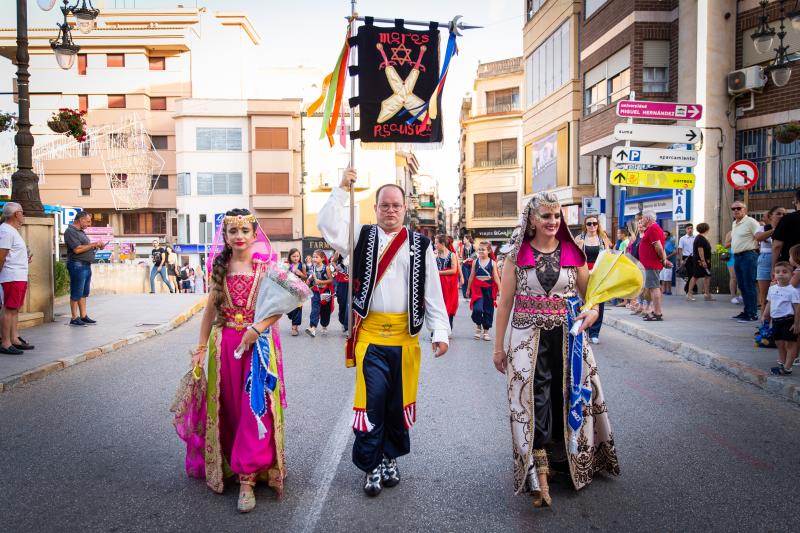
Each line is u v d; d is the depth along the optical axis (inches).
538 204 145.1
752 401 229.8
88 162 1791.3
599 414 155.0
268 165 1758.1
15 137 417.4
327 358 335.0
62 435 193.9
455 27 171.9
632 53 708.0
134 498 146.4
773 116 589.3
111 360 320.5
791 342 246.2
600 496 146.3
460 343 386.9
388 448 153.8
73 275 421.4
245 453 141.3
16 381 258.5
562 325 148.2
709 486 151.3
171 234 1828.2
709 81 615.2
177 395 156.1
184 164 1764.3
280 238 1784.0
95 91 1807.3
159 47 1822.1
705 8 614.5
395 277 152.5
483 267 398.6
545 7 1035.3
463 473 162.2
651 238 414.6
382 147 170.2
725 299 560.1
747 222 406.0
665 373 279.9
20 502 143.4
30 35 1782.7
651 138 521.7
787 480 154.6
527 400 144.0
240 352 144.3
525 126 1169.4
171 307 544.1
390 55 171.3
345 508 140.9
